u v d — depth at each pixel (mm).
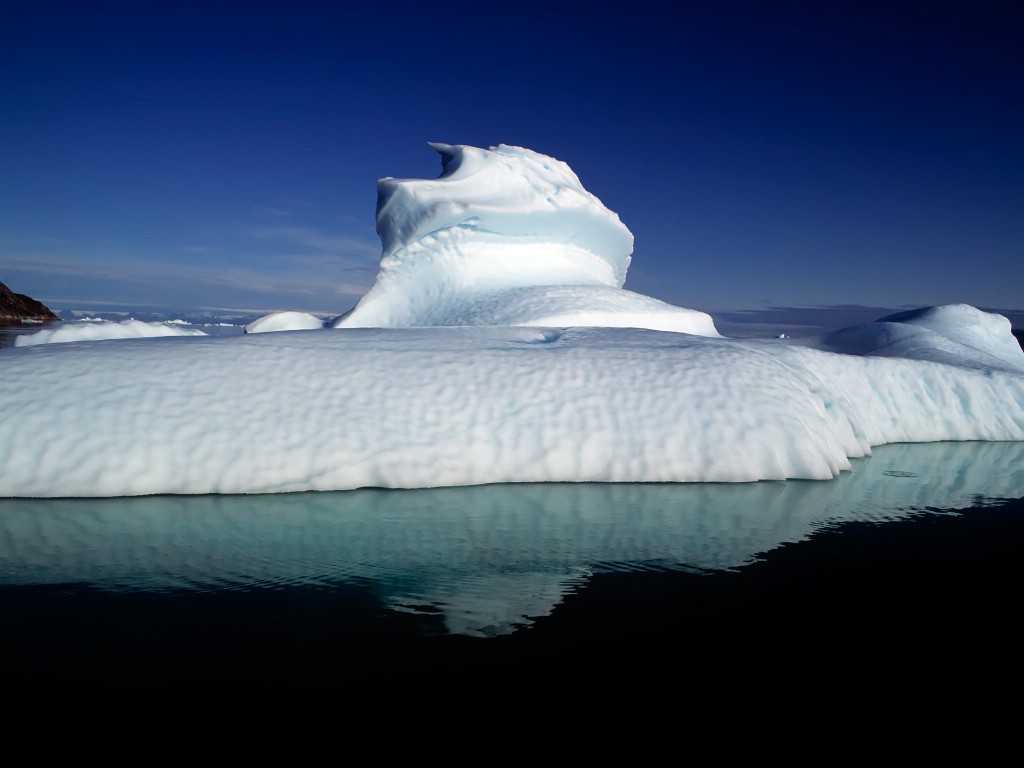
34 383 5156
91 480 4594
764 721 2240
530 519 4473
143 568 3508
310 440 5070
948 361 9641
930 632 2959
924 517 4855
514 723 2195
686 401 5910
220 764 1962
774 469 5586
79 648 2658
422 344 6770
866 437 7145
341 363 5973
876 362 8430
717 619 3039
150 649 2658
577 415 5680
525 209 13586
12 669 2494
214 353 5918
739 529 4398
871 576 3635
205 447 4875
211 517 4312
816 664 2646
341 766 1960
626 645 2766
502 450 5352
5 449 4629
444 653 2664
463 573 3547
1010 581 3604
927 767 2012
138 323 12609
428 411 5508
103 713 2217
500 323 11094
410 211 13133
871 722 2250
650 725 2203
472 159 14156
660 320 11617
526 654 2668
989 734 2197
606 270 16219
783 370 6641
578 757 2018
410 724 2178
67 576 3383
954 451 7551
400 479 5023
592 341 7398
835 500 5188
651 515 4613
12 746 2035
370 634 2822
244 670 2504
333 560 3686
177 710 2238
